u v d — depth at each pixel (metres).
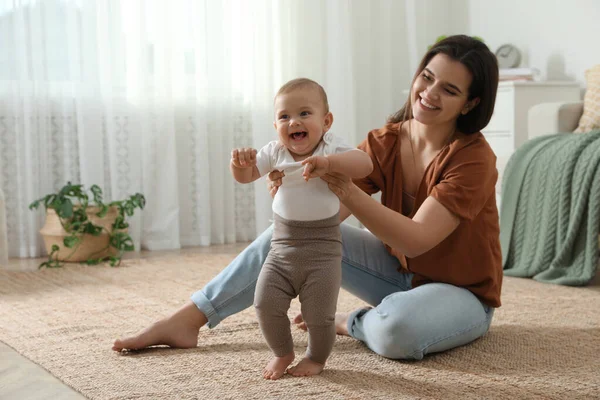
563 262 2.99
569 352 1.90
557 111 3.56
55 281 3.02
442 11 4.88
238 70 4.22
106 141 3.94
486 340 2.01
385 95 4.64
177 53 4.06
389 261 2.00
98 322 2.28
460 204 1.76
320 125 1.59
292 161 1.61
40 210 3.79
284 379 1.66
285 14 4.29
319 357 1.69
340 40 4.41
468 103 1.83
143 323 2.26
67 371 1.75
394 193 1.96
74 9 3.78
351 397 1.54
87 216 3.55
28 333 2.15
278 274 1.63
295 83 1.61
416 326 1.77
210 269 3.31
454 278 1.92
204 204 4.13
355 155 1.57
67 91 3.82
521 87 3.96
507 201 3.25
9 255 3.78
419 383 1.63
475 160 1.80
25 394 1.62
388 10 4.60
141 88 3.95
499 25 4.61
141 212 4.00
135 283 2.97
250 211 4.36
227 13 4.15
